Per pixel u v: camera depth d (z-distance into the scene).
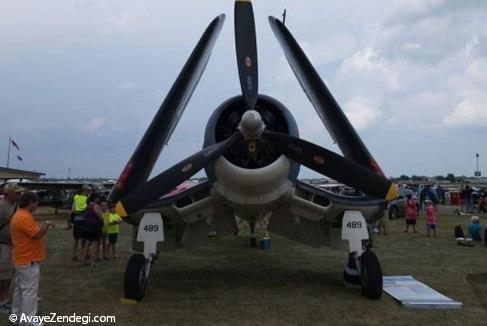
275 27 7.00
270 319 5.09
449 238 13.12
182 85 6.37
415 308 5.54
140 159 6.15
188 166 5.82
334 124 6.47
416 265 8.52
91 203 8.69
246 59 6.23
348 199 6.62
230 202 6.49
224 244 11.69
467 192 24.81
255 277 7.46
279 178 6.18
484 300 5.94
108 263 8.91
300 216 6.99
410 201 14.67
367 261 6.02
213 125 6.33
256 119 5.60
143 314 5.30
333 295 6.20
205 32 6.56
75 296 6.16
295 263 8.84
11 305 5.45
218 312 5.38
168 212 6.60
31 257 4.69
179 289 6.58
